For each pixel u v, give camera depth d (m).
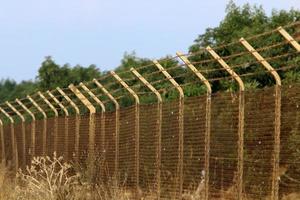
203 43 29.14
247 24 28.92
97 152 25.62
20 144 33.75
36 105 31.17
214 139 18.78
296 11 27.48
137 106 22.91
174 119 20.72
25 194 24.44
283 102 16.22
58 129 29.27
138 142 22.67
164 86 26.84
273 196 16.23
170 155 20.78
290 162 15.80
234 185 17.88
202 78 19.31
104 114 25.41
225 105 18.47
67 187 23.72
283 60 21.59
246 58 22.97
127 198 22.16
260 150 16.92
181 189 20.05
